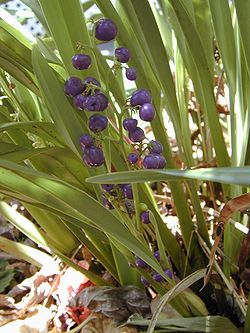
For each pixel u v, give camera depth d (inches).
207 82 9.0
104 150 7.5
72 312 10.6
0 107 9.5
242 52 9.4
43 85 7.4
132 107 7.0
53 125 8.1
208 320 8.4
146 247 7.9
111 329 9.6
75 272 11.3
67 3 7.7
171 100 8.9
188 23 8.2
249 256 9.1
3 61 8.2
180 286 7.7
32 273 12.8
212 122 9.4
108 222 7.2
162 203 13.4
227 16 8.8
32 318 10.7
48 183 6.9
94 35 6.8
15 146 8.0
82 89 6.8
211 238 11.4
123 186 7.7
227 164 9.8
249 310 8.0
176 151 15.0
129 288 10.0
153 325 7.4
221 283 9.5
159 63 8.4
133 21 8.5
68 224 10.0
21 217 11.1
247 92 9.5
